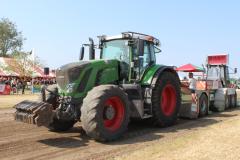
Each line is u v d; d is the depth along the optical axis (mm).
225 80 15430
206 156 5832
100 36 9648
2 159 6062
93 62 8109
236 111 14156
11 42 71625
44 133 8375
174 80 9711
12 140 7551
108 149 6797
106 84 8297
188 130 8938
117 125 7570
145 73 9234
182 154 6016
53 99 7855
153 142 7430
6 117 11141
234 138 7316
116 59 8844
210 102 13867
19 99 19953
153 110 9023
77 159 6051
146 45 9492
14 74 37469
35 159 6078
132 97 8539
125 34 9016
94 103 7020
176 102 9773
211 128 8992
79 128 9055
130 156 6070
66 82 7691
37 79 38375
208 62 15844
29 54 39500
